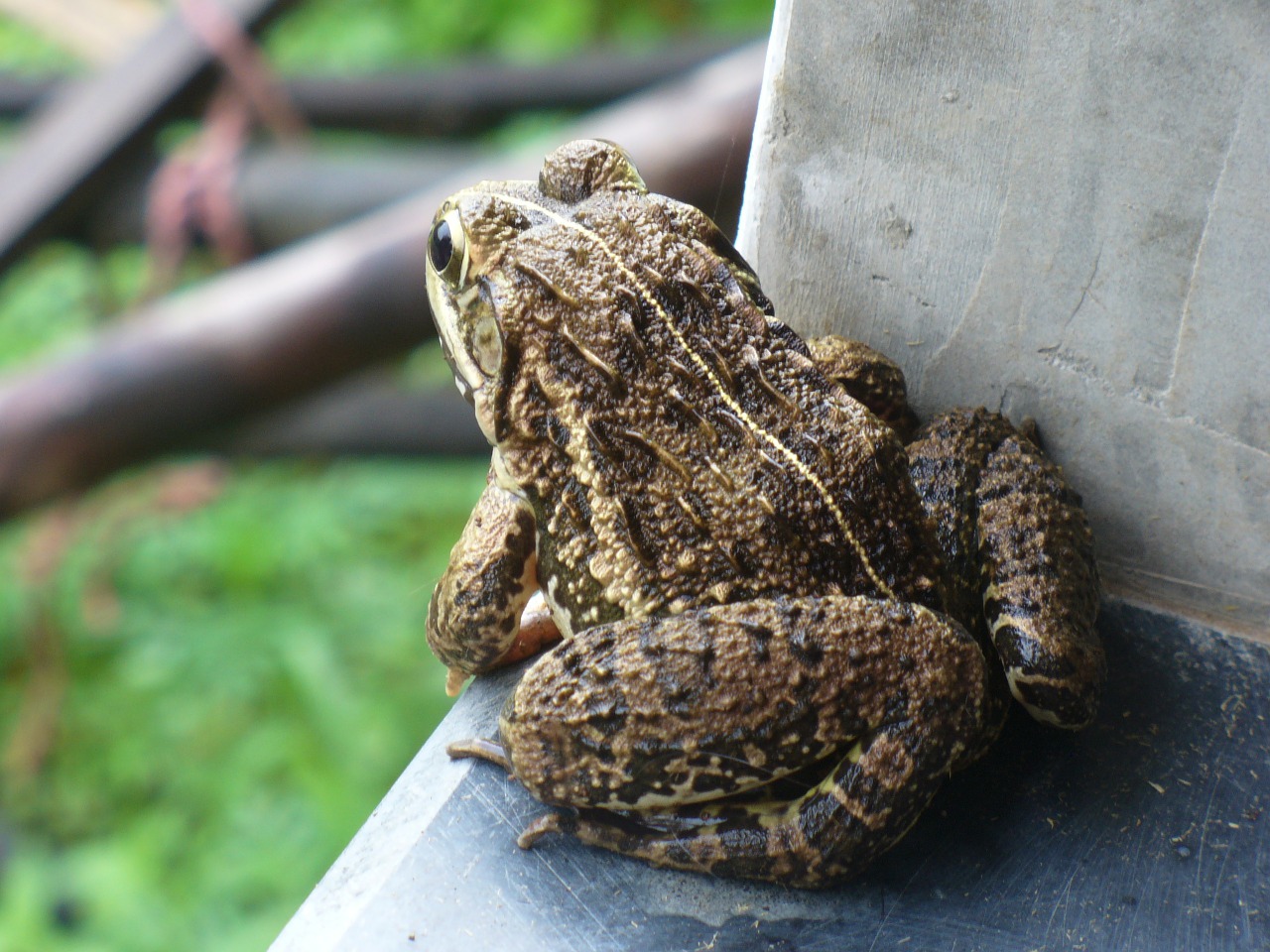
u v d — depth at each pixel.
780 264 0.45
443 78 0.70
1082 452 0.44
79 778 0.67
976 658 0.40
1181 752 0.43
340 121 0.71
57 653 0.71
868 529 0.41
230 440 0.64
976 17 0.42
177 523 0.81
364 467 0.85
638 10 1.04
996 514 0.42
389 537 0.81
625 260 0.42
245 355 0.50
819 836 0.40
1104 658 0.42
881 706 0.40
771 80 0.43
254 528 0.77
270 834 0.61
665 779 0.41
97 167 0.56
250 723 0.67
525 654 0.44
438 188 0.52
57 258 0.89
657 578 0.41
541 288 0.42
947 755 0.40
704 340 0.42
